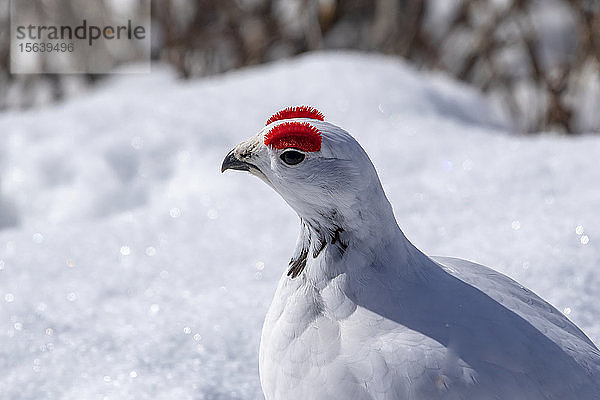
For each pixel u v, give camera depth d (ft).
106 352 21.24
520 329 14.28
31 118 35.63
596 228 23.66
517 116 40.32
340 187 14.12
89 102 37.19
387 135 31.91
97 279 24.88
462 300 14.55
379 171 29.68
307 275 14.73
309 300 14.58
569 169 28.02
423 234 25.14
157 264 25.43
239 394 19.39
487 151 30.09
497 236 24.29
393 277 14.55
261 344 15.26
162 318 22.44
